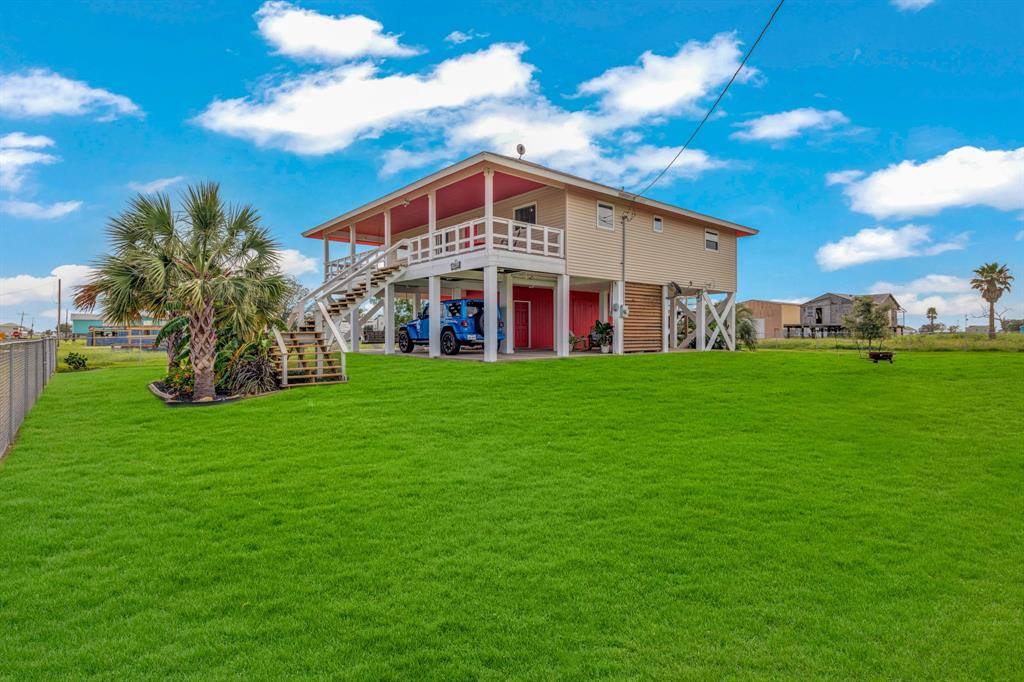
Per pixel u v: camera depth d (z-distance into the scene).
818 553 4.66
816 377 14.48
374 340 34.41
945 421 9.62
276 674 3.06
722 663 3.22
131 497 5.86
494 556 4.52
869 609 3.82
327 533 4.97
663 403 10.80
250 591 3.95
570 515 5.42
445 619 3.60
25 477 6.49
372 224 25.08
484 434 8.44
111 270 10.55
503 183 18.12
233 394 11.45
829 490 6.22
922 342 30.02
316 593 3.94
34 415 9.87
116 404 10.85
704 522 5.27
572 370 14.66
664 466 6.99
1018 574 4.36
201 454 7.44
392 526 5.12
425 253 20.73
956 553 4.72
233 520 5.26
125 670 3.08
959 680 3.12
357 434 8.40
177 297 10.62
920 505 5.82
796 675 3.12
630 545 4.75
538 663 3.19
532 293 24.52
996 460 7.44
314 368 13.10
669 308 25.47
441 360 17.16
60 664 3.12
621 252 20.16
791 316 63.75
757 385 13.12
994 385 13.32
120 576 4.16
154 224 10.62
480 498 5.84
